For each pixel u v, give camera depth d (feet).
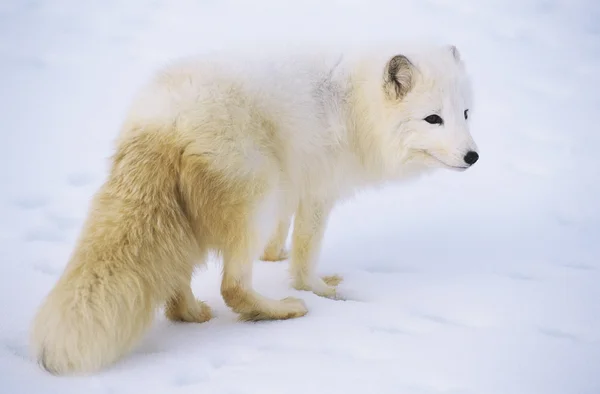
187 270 13.41
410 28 41.70
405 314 14.78
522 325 14.40
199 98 13.29
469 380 11.97
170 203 12.91
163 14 45.16
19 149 26.30
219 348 13.12
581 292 16.20
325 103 15.55
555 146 28.53
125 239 12.38
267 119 14.10
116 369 12.14
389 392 11.45
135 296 12.12
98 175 24.27
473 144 15.05
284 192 14.79
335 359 12.62
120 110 30.71
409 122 15.29
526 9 46.68
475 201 23.48
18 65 35.76
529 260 18.47
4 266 16.99
